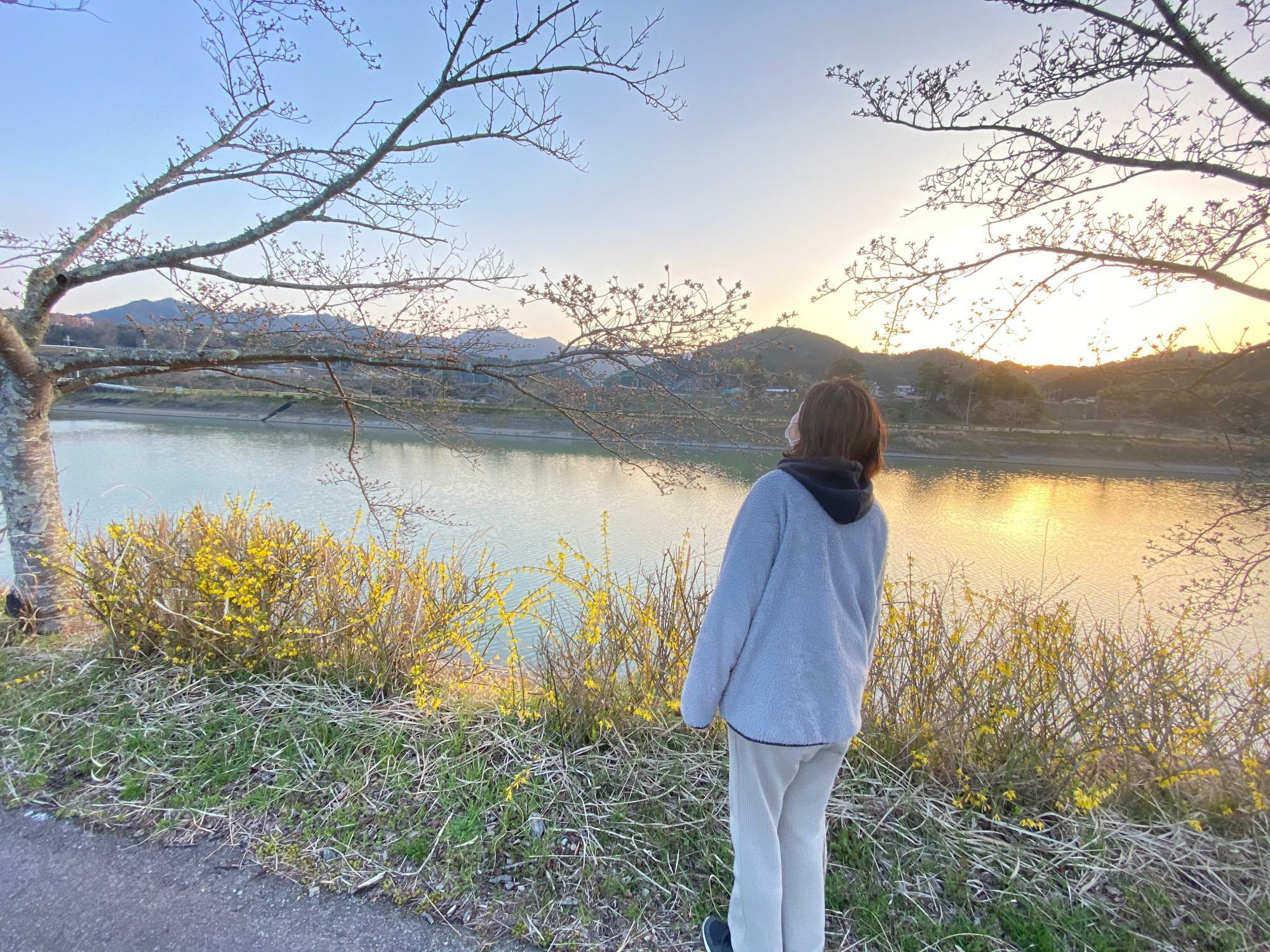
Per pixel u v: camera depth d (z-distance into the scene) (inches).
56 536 148.1
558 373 152.6
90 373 153.1
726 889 73.2
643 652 109.2
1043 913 71.1
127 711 106.0
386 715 106.7
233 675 117.6
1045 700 93.8
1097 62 103.0
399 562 130.9
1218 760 90.3
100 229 151.7
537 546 450.0
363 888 72.5
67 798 86.4
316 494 677.3
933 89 114.4
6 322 133.4
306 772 91.2
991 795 88.9
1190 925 70.6
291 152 155.2
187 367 150.2
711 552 167.2
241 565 121.3
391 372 161.8
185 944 64.2
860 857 78.4
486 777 90.7
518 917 69.0
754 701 54.0
